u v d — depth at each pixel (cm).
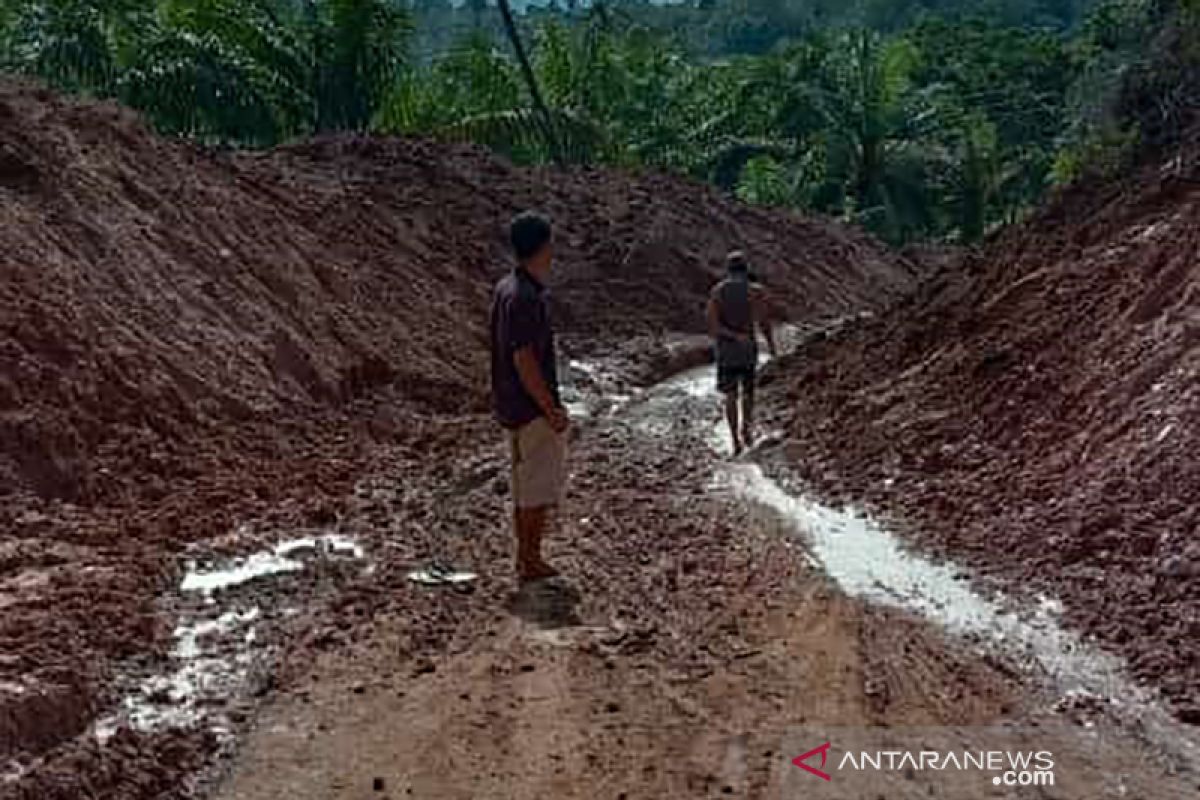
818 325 2209
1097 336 889
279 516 823
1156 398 772
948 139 4362
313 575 734
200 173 1329
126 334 934
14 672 558
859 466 964
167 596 690
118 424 852
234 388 1005
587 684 600
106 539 732
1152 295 852
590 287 1964
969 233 4209
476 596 718
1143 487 723
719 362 1106
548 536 830
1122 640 621
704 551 797
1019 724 553
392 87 2578
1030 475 822
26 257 905
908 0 8794
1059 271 1034
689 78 4047
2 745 511
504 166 2205
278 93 2359
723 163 4138
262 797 505
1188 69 1245
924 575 736
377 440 1083
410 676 612
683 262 2122
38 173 1021
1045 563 714
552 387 726
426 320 1477
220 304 1098
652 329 1916
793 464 1020
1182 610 626
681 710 573
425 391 1250
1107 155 1238
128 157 1198
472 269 1781
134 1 2325
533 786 509
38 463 767
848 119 4091
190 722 559
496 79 2939
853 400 1104
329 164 1941
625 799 498
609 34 3650
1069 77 5188
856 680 599
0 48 2194
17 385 793
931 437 942
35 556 686
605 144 2972
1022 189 4488
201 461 875
